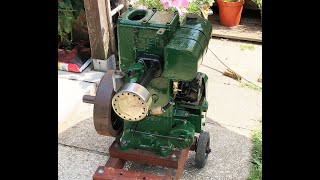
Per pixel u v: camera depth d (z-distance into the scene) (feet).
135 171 4.00
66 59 5.75
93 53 5.70
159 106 3.71
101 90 3.78
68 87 5.43
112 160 4.00
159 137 3.94
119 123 4.11
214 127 5.00
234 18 7.41
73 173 4.27
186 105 3.98
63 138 4.75
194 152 4.59
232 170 4.33
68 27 5.69
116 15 5.99
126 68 3.65
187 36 3.45
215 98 5.59
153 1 5.67
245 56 6.72
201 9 6.01
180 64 3.33
